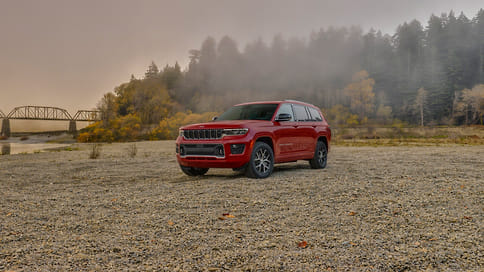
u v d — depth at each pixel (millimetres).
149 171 8891
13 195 5668
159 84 130500
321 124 9055
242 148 6770
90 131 71188
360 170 8297
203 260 2748
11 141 89625
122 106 120125
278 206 4613
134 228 3684
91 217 4176
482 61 132000
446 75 122812
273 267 2594
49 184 6867
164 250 2988
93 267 2621
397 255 2818
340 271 2512
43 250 3008
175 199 5145
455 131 60125
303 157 8258
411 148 18766
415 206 4535
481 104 100750
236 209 4469
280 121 7664
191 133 7195
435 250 2922
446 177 7020
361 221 3859
